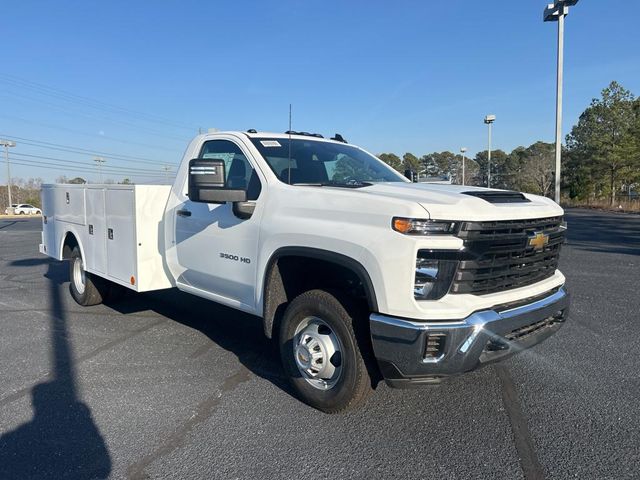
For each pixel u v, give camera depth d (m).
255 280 4.21
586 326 6.07
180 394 4.19
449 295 3.17
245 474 3.05
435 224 3.10
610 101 44.62
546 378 4.47
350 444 3.38
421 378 3.26
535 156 63.66
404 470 3.08
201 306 7.18
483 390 4.22
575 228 22.66
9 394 4.21
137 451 3.31
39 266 11.57
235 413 3.83
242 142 4.67
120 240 5.68
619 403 3.97
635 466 3.09
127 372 4.69
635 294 7.89
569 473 3.03
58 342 5.59
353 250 3.36
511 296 3.42
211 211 4.68
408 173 5.82
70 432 3.57
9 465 3.16
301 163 4.59
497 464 3.14
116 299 7.27
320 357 3.76
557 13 22.16
